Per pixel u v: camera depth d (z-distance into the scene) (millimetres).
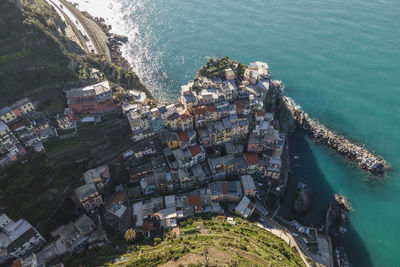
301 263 116625
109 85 163625
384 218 148500
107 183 138875
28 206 121688
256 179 154250
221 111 155250
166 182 138125
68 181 133875
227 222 128625
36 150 132250
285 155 168375
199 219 128375
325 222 145250
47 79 150375
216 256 105250
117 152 146750
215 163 147000
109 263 106000
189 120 153250
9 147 125188
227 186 140500
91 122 147125
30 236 111688
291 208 150625
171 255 105688
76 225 119438
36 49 152125
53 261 111000
